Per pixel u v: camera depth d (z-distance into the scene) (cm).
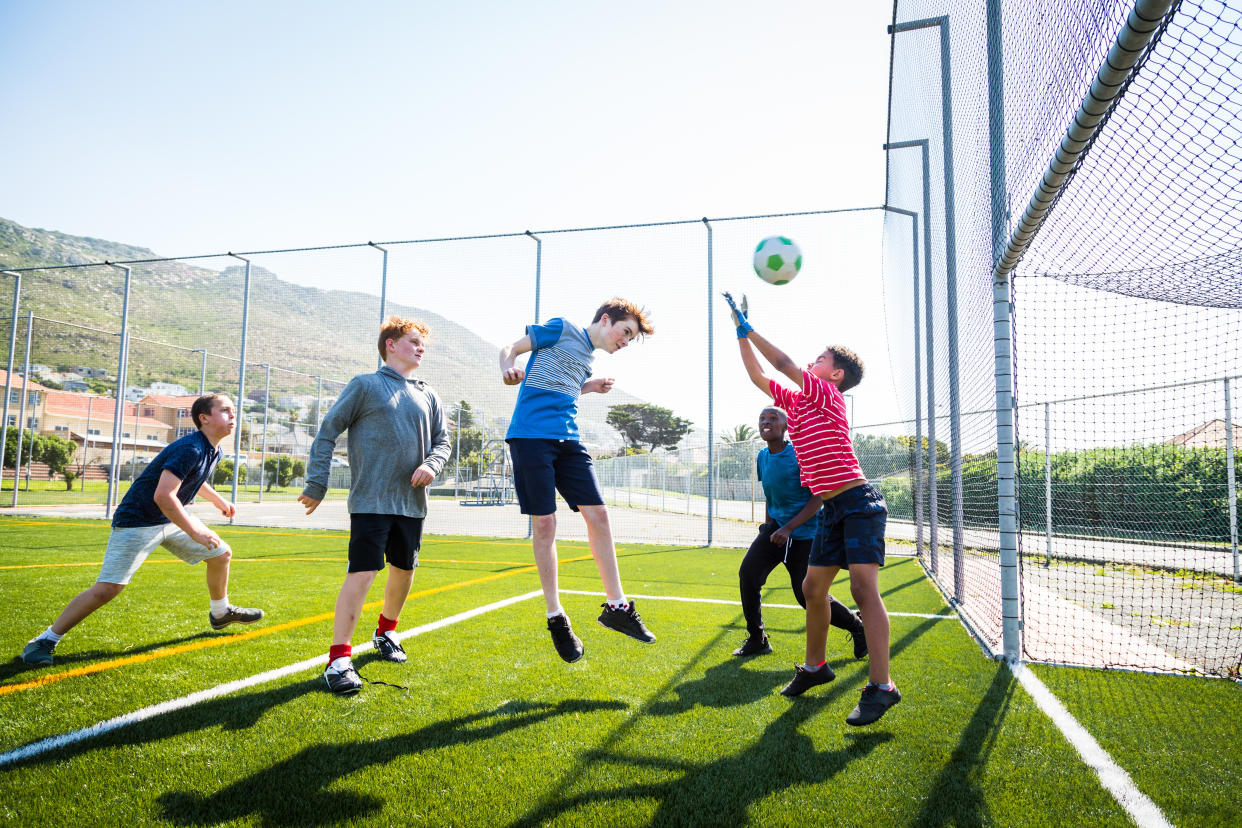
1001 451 379
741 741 237
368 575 298
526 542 1105
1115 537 927
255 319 1340
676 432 1398
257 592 530
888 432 1182
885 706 246
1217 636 454
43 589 516
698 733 243
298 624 416
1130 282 420
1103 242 361
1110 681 326
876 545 263
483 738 234
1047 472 893
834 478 276
